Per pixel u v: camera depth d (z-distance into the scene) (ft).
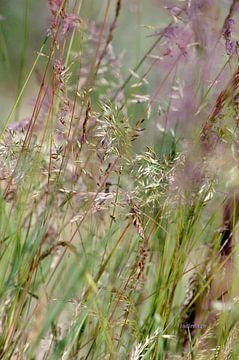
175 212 13.62
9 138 13.34
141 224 12.83
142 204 12.95
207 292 14.11
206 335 13.17
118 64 15.43
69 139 13.64
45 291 13.25
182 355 13.88
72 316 13.58
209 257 14.20
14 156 13.28
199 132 13.23
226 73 13.47
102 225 15.02
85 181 13.65
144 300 13.85
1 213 13.85
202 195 13.35
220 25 14.87
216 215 13.65
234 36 13.98
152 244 14.17
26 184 13.46
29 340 13.47
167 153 14.17
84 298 13.42
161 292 13.52
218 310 14.06
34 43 26.37
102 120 13.60
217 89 13.50
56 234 13.60
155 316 13.16
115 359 13.12
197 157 13.03
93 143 13.38
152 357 13.26
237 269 13.83
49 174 13.16
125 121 13.01
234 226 13.65
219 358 13.05
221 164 13.03
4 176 13.35
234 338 13.00
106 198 12.85
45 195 13.71
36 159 13.33
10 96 23.99
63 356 13.26
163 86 14.79
